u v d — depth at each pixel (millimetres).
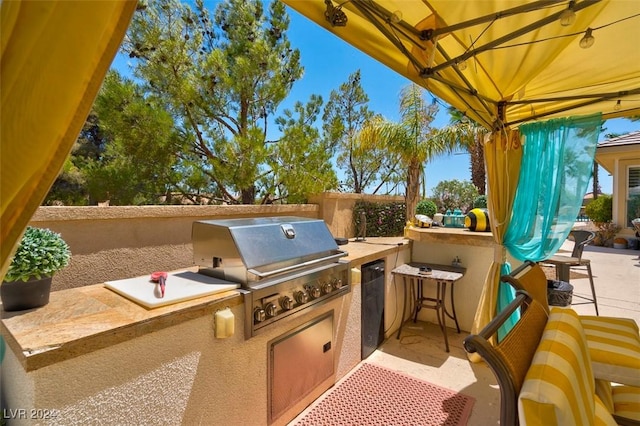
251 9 5301
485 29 1563
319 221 2400
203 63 4734
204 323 1467
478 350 1088
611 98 2355
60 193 4129
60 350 1006
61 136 587
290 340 1987
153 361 1271
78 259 2258
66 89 563
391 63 1546
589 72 2207
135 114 4086
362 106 9852
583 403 1043
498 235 2859
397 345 3168
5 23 505
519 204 2830
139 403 1224
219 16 5340
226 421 1582
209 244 1825
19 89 524
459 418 2107
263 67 5055
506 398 1024
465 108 2234
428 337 3354
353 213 4602
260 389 1784
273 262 1792
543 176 2762
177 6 4602
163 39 4426
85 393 1071
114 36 601
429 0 1323
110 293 1521
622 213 9273
